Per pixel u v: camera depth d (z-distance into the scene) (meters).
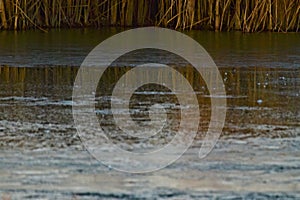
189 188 15.38
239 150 18.28
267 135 19.81
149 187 15.45
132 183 15.73
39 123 21.14
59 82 28.72
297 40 45.38
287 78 30.05
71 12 53.66
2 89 27.00
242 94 26.17
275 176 16.14
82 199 14.75
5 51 38.41
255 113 22.70
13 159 17.41
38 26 51.16
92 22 54.47
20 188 15.34
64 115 22.27
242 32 51.03
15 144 18.78
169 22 52.78
